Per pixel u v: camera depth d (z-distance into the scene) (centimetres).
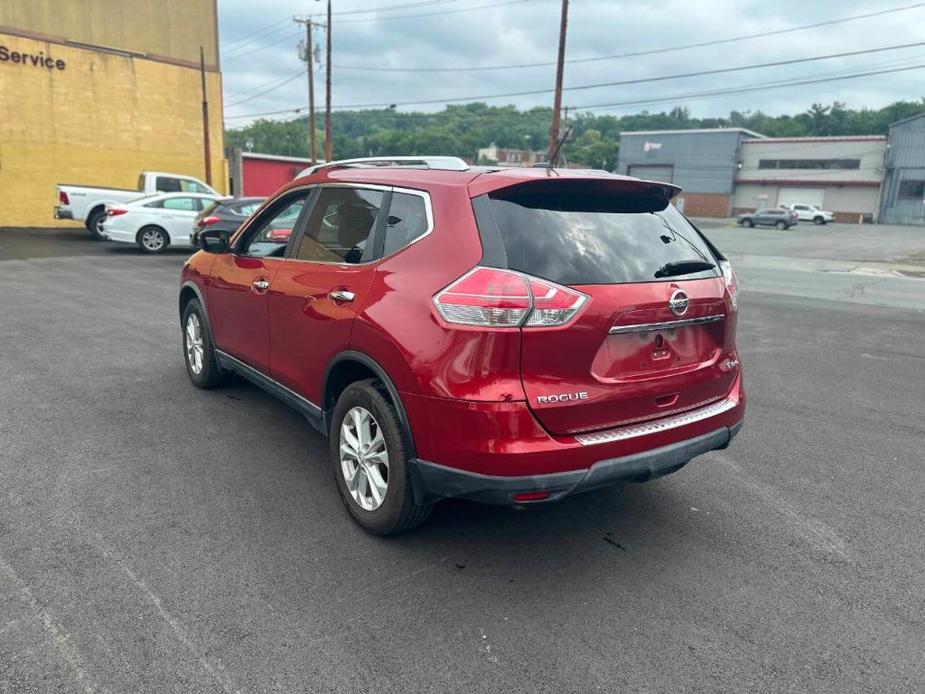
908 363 764
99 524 345
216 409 525
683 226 357
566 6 2459
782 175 6662
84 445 446
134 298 1034
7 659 246
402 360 301
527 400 278
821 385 663
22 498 369
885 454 483
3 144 2248
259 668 246
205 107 2598
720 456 474
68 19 2327
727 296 347
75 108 2377
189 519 354
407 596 295
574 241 301
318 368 371
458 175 324
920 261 2456
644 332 309
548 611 288
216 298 507
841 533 364
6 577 295
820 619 287
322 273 371
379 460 333
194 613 276
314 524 354
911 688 247
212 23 2683
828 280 1722
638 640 270
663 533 360
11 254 1603
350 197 374
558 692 240
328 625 272
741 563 332
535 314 275
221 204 1448
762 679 250
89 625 266
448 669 250
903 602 301
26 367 626
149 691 233
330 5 3045
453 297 285
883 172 6131
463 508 382
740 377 372
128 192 1953
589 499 400
